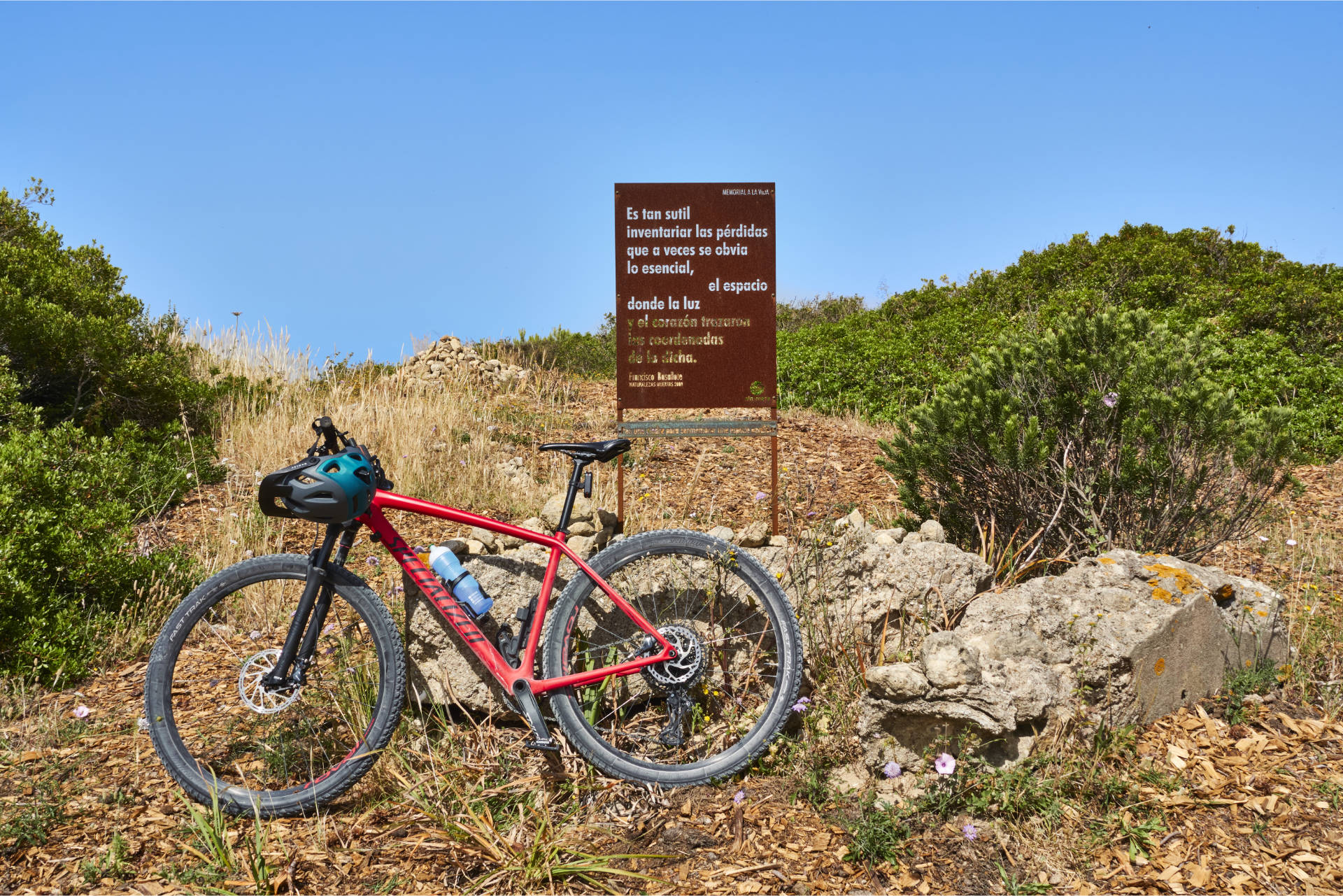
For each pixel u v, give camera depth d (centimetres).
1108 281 1513
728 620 349
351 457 297
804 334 1612
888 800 288
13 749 338
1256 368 962
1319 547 543
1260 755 310
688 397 467
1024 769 287
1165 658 331
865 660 340
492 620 333
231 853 270
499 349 1413
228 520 597
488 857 271
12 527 443
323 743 331
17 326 773
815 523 587
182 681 395
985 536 479
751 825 285
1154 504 437
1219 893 244
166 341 965
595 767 311
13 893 251
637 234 462
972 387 495
